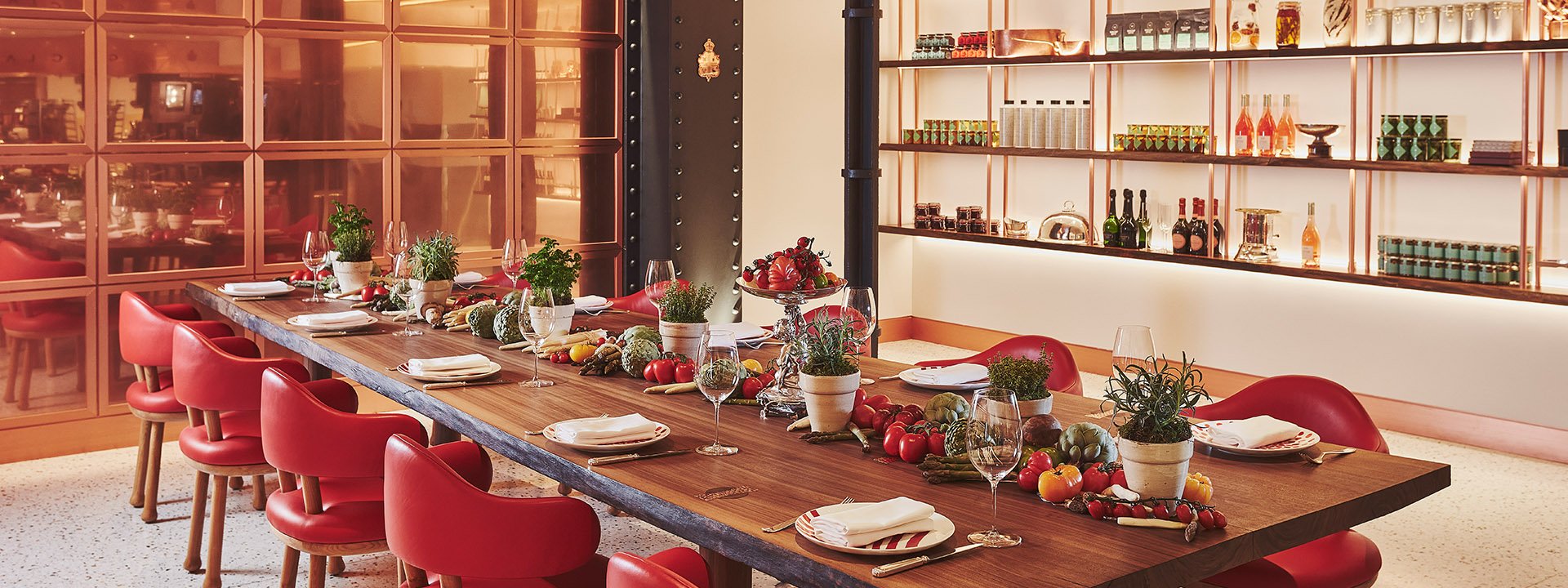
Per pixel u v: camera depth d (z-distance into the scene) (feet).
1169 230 21.47
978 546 6.25
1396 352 18.75
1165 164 21.47
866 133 17.88
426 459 7.43
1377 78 18.70
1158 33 20.71
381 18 18.69
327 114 18.44
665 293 11.21
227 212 17.84
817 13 22.98
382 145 18.95
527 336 10.37
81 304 16.98
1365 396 19.17
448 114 19.52
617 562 6.02
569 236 21.06
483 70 19.77
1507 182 17.42
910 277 26.40
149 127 17.10
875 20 17.63
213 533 11.91
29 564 12.73
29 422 16.79
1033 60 22.27
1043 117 22.54
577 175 21.02
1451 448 17.84
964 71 24.48
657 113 20.84
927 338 26.22
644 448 8.28
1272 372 20.35
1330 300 19.47
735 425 9.01
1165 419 6.77
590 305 14.42
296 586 12.09
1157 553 6.17
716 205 21.75
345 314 13.38
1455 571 12.81
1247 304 20.58
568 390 10.18
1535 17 16.87
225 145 17.66
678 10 20.71
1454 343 18.07
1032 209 23.68
